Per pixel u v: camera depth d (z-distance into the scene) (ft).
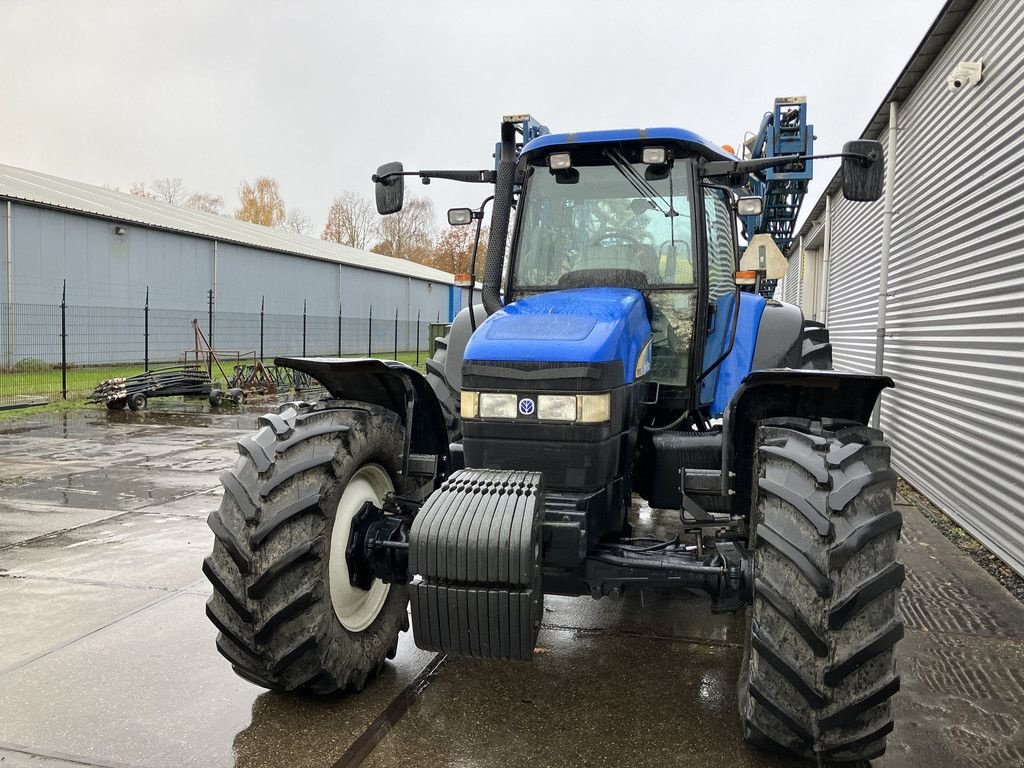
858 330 32.45
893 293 26.17
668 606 13.66
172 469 25.05
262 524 8.48
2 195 56.03
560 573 9.23
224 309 77.97
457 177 12.62
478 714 9.51
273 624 8.51
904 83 24.36
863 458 8.10
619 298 10.75
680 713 9.61
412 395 10.47
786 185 28.48
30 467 25.31
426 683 10.37
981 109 18.40
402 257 192.54
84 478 23.53
